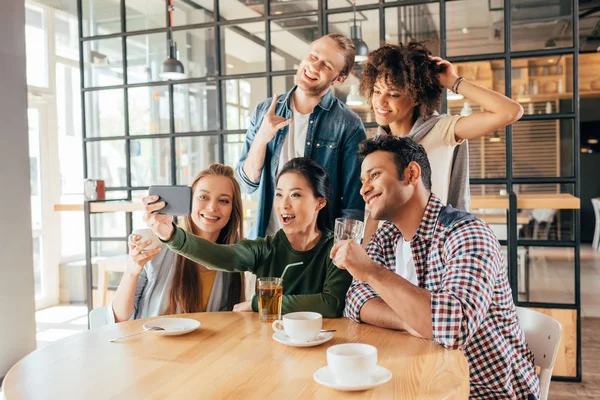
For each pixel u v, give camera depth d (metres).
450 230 1.52
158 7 4.30
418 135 2.13
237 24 4.02
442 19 3.54
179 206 1.61
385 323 1.54
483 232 1.47
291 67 3.99
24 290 3.67
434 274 1.55
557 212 3.40
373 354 1.11
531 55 3.44
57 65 5.88
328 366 1.17
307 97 2.38
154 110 4.36
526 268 3.46
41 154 5.65
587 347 4.08
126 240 4.36
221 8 4.07
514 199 3.32
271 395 1.07
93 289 4.41
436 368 1.21
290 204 1.82
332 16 3.84
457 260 1.43
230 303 2.04
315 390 1.09
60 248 5.86
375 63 2.08
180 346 1.40
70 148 6.09
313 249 1.84
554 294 3.40
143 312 1.98
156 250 1.82
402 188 1.55
